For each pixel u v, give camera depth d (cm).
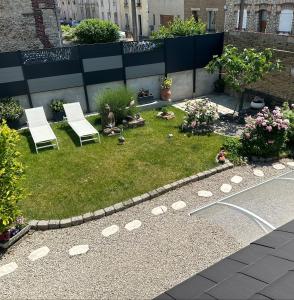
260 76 1194
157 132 1191
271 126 943
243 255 356
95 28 2491
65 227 740
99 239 700
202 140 1115
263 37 1364
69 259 652
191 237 690
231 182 884
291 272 304
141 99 1467
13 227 703
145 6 3472
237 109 1418
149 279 598
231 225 562
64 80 1337
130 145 1099
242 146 1020
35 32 1688
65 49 1291
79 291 582
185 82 1560
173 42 1454
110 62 1380
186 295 300
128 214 774
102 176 921
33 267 637
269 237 382
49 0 1647
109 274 613
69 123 1198
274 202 584
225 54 1232
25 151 1082
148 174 922
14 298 574
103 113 1209
